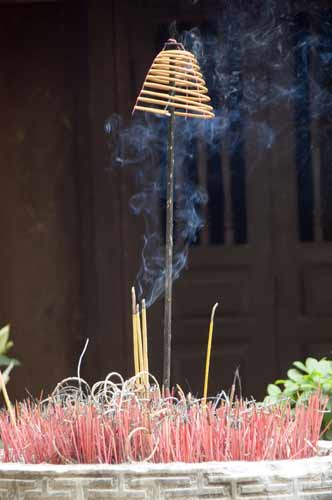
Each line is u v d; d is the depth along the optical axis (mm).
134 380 4648
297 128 13633
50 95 14156
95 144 13844
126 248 13789
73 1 14094
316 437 4594
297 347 13648
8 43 14172
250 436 4391
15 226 14211
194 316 13727
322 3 13453
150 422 4301
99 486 4020
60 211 14172
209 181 13773
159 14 13750
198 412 4512
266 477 4055
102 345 13773
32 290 14180
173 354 13625
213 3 13633
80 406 4531
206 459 4297
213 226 13812
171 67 4969
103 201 13836
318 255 13664
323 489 4137
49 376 14086
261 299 13688
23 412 4801
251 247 13703
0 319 14164
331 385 6801
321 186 13656
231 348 13688
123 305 13750
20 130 14180
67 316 14125
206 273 13711
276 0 13508
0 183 14211
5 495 4133
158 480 3994
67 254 14156
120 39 13797
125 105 13805
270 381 13641
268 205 13672
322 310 13664
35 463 4457
